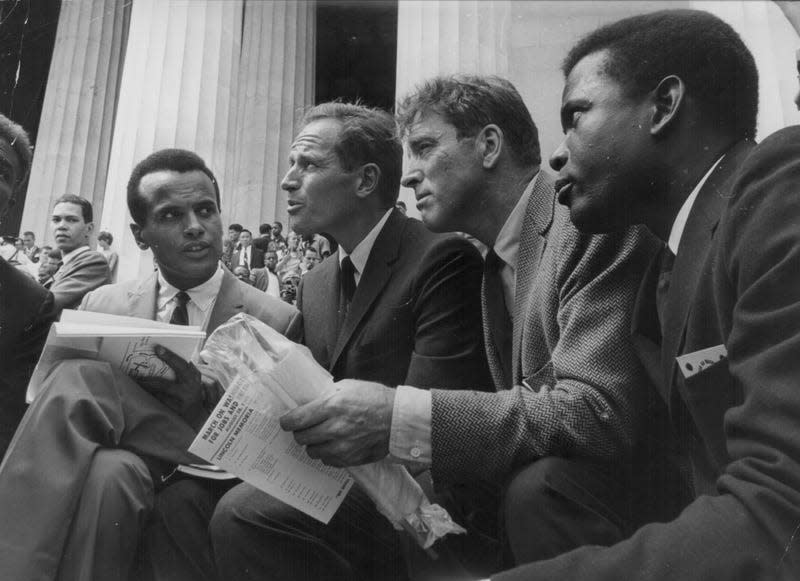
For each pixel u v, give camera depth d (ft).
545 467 3.27
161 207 5.17
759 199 2.50
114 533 3.87
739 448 2.23
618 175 3.28
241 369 3.42
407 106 4.88
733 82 3.21
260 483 3.45
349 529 4.23
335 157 5.33
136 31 8.99
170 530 4.28
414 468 4.23
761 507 2.07
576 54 3.54
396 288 5.02
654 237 3.64
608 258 3.65
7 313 5.32
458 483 3.93
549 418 3.29
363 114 5.50
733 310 2.57
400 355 4.89
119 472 3.95
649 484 3.44
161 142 8.75
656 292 3.45
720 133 3.21
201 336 4.22
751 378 2.20
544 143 6.68
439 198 4.66
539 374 3.89
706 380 2.85
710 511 2.22
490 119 4.60
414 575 3.99
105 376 4.20
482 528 4.00
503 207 4.62
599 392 3.33
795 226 2.32
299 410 3.35
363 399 3.35
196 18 9.30
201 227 5.23
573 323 3.55
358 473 3.47
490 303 4.66
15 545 3.72
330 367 5.10
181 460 4.29
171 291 5.42
